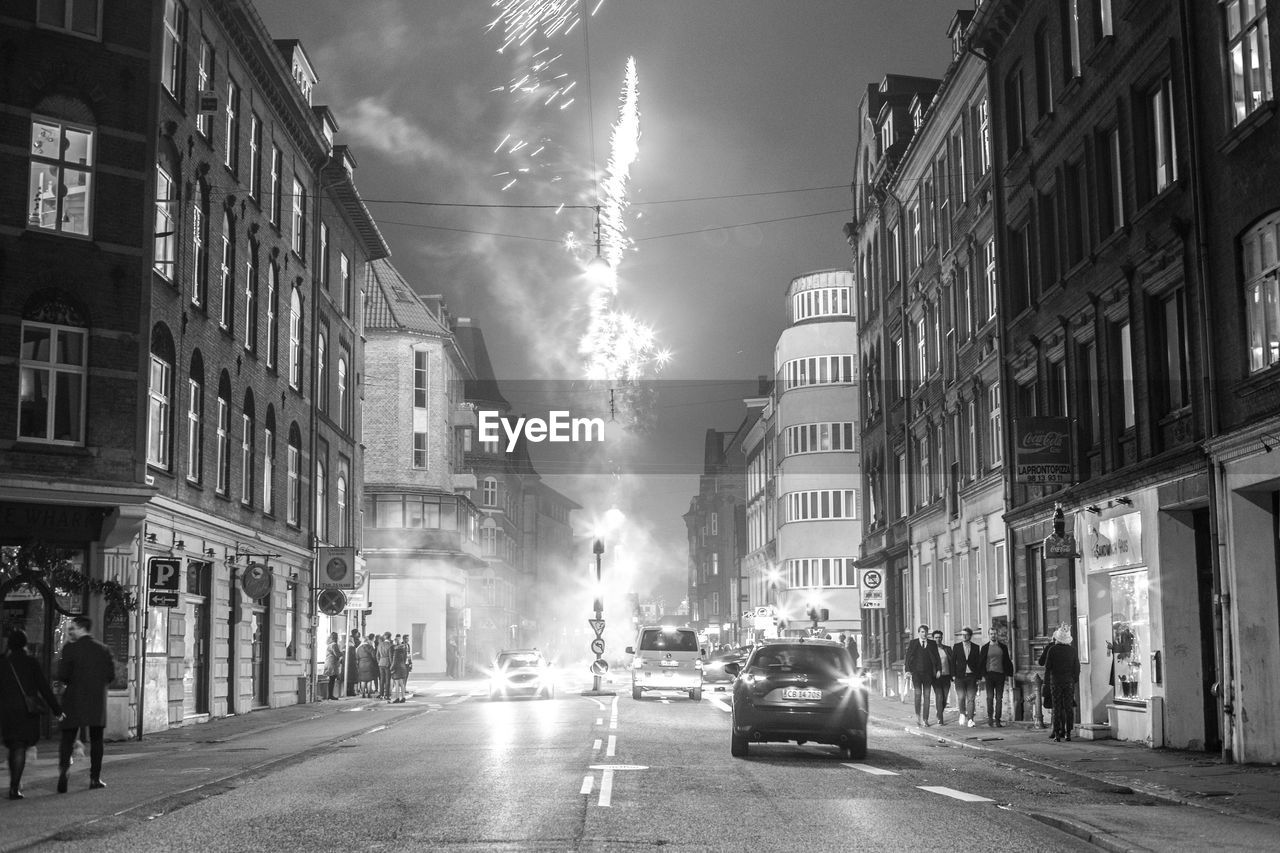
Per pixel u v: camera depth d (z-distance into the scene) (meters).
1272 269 18.08
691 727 26.23
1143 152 22.59
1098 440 24.89
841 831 12.05
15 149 23.73
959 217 35.59
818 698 19.28
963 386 35.06
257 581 30.97
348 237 47.56
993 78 31.44
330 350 44.44
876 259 47.81
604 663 46.97
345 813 13.31
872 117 47.91
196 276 29.41
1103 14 24.56
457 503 68.75
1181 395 21.22
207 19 30.09
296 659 38.81
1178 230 20.52
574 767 17.77
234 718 31.14
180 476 27.70
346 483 47.50
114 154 24.84
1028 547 29.41
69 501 23.52
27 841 11.39
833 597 65.81
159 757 20.64
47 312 23.91
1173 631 21.33
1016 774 17.86
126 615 24.25
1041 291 28.12
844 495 66.44
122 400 24.39
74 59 24.58
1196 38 20.06
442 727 26.88
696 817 12.89
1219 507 19.22
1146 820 12.79
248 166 33.69
